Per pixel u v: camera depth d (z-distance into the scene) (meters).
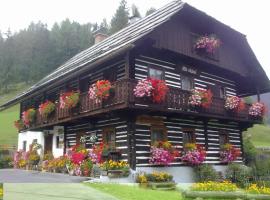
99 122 20.22
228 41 24.05
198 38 21.33
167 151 17.98
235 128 24.53
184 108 18.45
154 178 16.88
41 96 27.36
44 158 24.88
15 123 29.67
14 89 98.31
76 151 20.83
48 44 101.06
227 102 21.34
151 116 18.59
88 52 28.80
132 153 17.19
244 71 25.14
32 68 100.25
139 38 16.44
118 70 19.16
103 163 17.17
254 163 27.88
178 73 20.81
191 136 20.92
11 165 31.58
